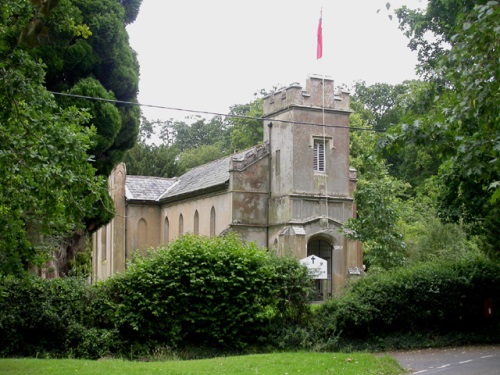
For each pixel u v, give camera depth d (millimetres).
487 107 11203
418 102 14227
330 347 18734
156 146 71875
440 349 19281
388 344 19328
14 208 12500
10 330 17156
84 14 24000
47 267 21906
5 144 11305
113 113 24000
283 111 37750
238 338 18875
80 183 12000
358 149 49531
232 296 19000
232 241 20188
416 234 37281
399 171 59062
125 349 18109
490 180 17453
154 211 48781
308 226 36281
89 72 24594
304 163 36906
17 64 11672
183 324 18766
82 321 17938
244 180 37938
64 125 12453
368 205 28266
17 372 13062
